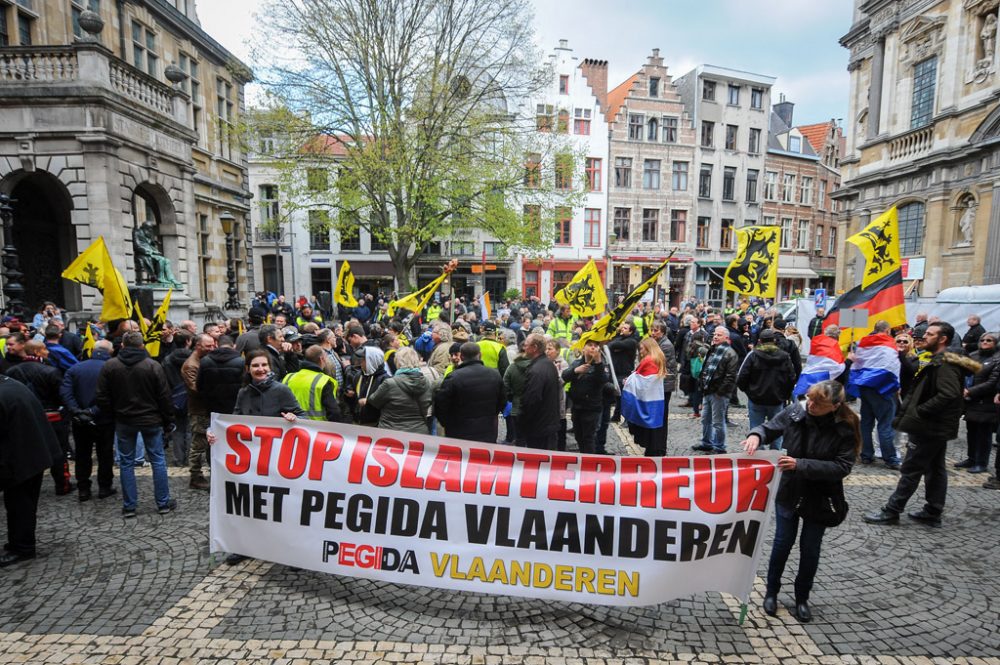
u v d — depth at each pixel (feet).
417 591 12.96
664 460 11.82
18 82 39.68
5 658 10.51
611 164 111.75
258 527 13.32
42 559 14.39
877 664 10.50
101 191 41.14
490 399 16.48
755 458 11.64
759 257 31.89
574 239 111.75
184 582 13.29
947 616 12.05
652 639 11.23
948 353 15.97
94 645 10.93
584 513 11.98
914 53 62.85
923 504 18.37
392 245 62.54
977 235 54.49
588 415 19.74
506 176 63.93
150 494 18.99
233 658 10.53
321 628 11.48
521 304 74.64
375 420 16.67
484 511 12.26
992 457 25.07
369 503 12.68
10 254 34.09
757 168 122.93
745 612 11.64
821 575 13.79
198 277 57.82
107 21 52.03
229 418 13.44
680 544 11.78
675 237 118.01
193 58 65.92
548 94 105.70
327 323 65.62
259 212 104.47
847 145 77.46
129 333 16.93
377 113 59.47
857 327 25.34
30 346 18.80
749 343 37.65
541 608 12.31
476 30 60.13
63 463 19.01
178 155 50.65
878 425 22.13
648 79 112.98
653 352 19.21
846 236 76.79
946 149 56.95
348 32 55.77
